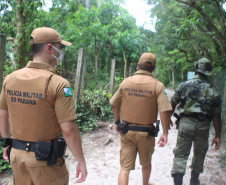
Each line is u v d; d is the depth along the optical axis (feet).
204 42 28.17
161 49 58.08
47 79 4.34
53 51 4.73
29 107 4.32
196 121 7.80
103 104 20.56
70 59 35.50
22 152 4.40
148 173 7.68
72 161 11.35
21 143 4.46
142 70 7.49
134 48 36.01
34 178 4.41
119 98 7.59
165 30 37.83
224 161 10.57
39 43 4.60
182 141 8.00
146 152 7.20
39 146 4.26
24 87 4.39
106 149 13.33
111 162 11.47
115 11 40.96
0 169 9.50
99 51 40.68
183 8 25.22
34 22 13.74
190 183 8.52
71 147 4.39
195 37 27.25
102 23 39.34
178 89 8.41
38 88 4.29
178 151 8.06
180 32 23.95
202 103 7.77
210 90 7.80
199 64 8.16
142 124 7.04
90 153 12.69
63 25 37.11
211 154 12.40
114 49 40.27
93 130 16.84
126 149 7.23
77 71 16.76
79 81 16.83
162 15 36.42
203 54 30.17
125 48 36.24
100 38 36.17
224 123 11.69
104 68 41.68
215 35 21.81
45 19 29.55
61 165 4.75
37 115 4.31
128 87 7.28
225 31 20.29
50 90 4.30
